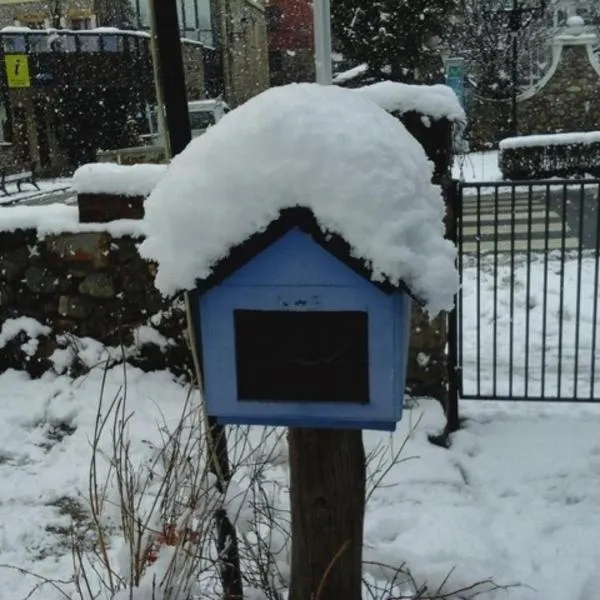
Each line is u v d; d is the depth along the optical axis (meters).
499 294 7.10
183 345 4.73
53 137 26.67
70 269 4.82
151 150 12.52
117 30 26.69
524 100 22.41
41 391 4.73
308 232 1.70
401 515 3.33
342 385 1.82
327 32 4.01
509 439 4.05
